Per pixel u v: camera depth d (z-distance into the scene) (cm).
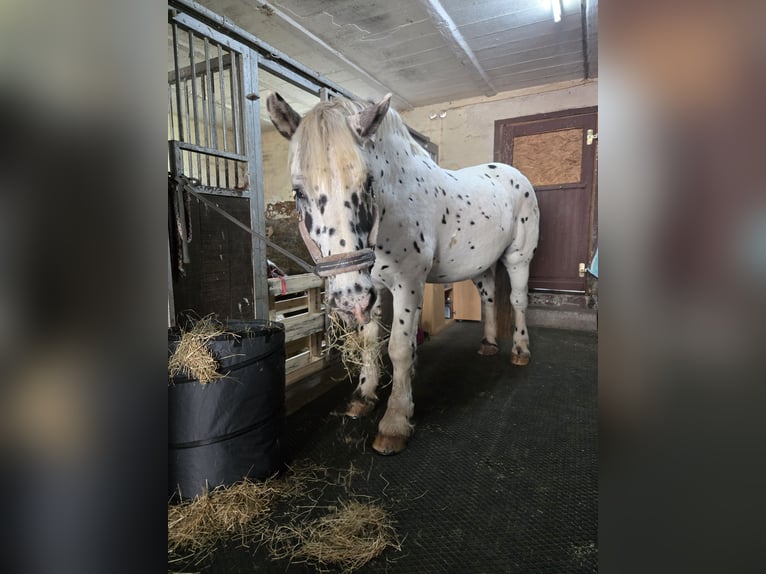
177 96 144
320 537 106
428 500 122
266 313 186
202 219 153
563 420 176
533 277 372
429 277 195
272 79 303
